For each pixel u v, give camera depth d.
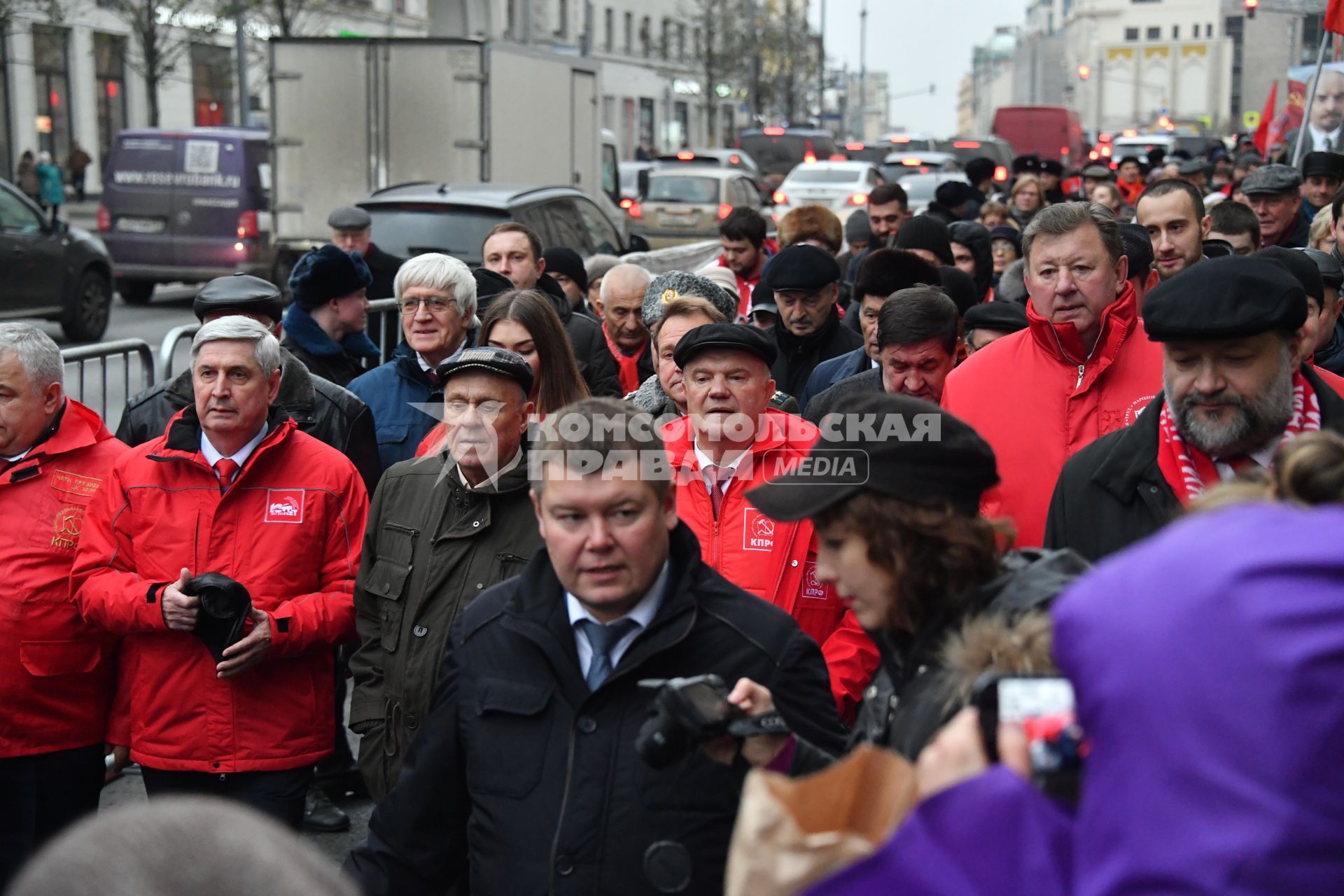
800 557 4.13
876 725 2.54
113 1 35.62
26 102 39.97
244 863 1.18
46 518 4.62
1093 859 1.40
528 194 14.05
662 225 25.88
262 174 22.38
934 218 8.30
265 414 4.55
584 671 3.03
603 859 2.85
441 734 3.10
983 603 2.38
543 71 18.78
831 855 1.72
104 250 18.72
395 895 3.12
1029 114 51.62
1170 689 1.35
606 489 2.85
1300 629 1.32
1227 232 7.76
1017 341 4.58
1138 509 3.64
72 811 4.76
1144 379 4.39
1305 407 3.59
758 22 64.31
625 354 7.51
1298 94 15.34
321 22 43.53
